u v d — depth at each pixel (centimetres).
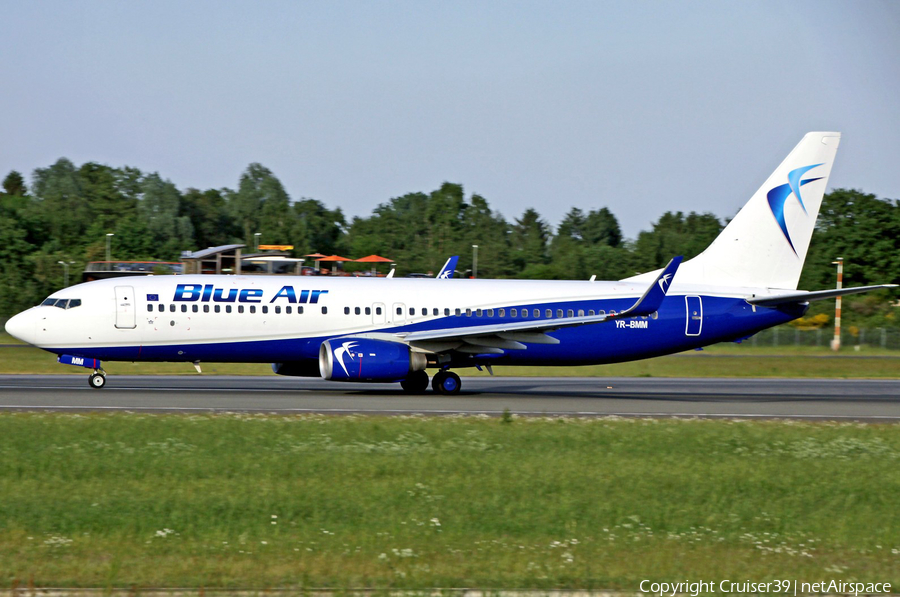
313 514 5269
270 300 12200
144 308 11875
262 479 6138
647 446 7944
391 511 5384
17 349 19138
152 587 3934
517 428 8788
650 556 4697
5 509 5191
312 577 4138
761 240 13900
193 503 5425
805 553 4853
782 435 8862
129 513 5181
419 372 12719
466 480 6262
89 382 12169
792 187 13912
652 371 18638
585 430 8762
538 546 4797
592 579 4250
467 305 12838
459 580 4150
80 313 11706
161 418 8738
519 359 13050
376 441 7731
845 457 7775
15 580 3978
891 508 5922
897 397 14000
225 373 15738
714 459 7444
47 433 7625
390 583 4081
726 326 13562
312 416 9369
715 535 5162
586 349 13175
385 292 12669
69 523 4944
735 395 13775
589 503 5744
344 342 11762
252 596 3862
